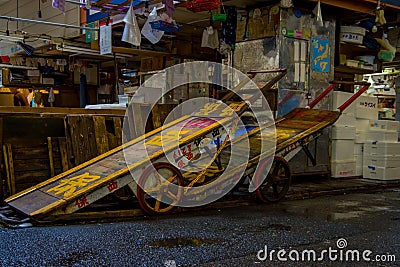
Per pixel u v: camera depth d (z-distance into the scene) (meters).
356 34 8.26
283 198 6.00
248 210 5.36
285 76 7.09
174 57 9.32
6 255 3.45
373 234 4.30
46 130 5.86
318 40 7.53
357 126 7.99
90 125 5.91
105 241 3.88
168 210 5.03
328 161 7.63
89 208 5.17
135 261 3.37
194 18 8.24
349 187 6.91
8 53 11.07
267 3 7.23
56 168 5.75
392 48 9.10
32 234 4.05
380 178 7.71
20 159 5.54
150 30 7.07
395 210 5.45
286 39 7.10
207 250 3.68
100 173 4.82
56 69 10.95
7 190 5.42
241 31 7.64
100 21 8.30
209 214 5.09
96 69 11.80
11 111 5.57
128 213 4.86
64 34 9.44
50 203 4.41
